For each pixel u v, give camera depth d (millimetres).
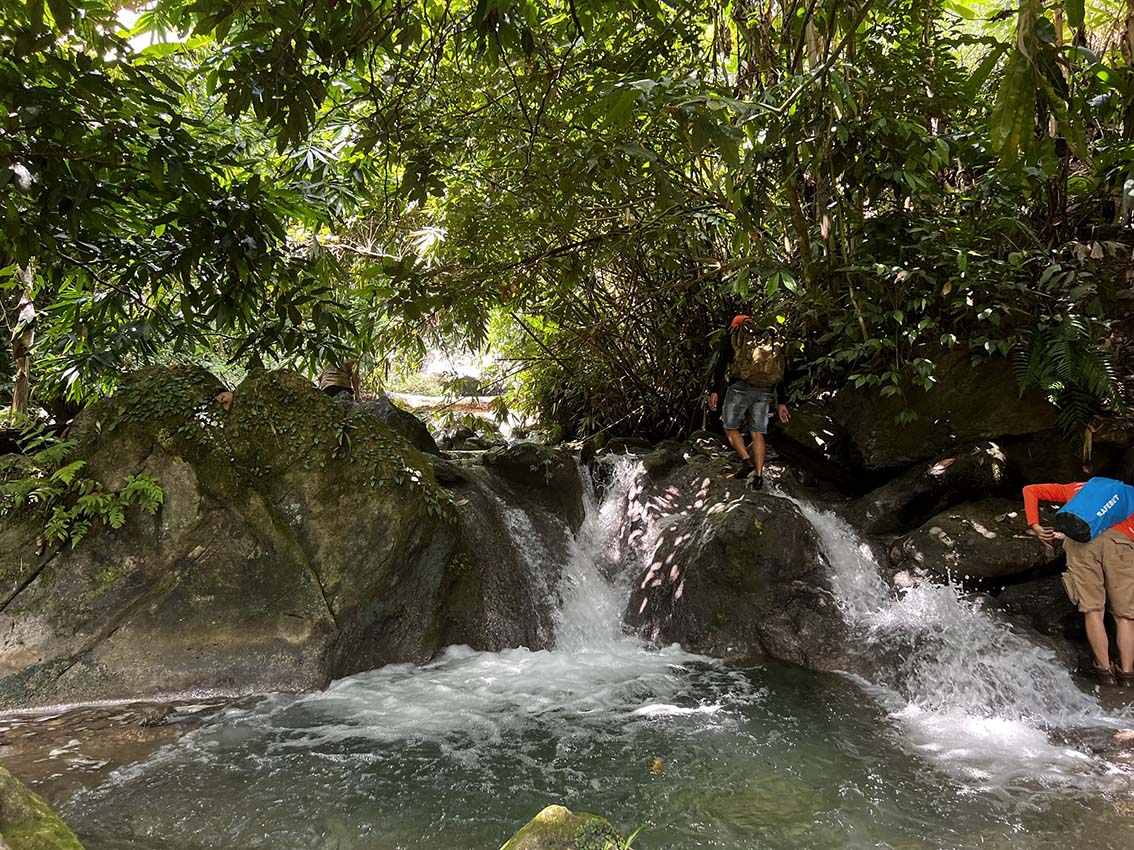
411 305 5789
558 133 5254
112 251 4711
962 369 6031
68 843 1911
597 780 3303
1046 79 2201
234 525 4672
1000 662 4375
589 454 8086
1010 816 2941
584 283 8133
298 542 4777
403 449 5301
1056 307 5598
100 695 4176
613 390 9578
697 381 8586
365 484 4934
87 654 4254
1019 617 4902
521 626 5570
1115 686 4363
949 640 4613
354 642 4828
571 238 6445
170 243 4773
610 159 4164
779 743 3695
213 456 4770
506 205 5867
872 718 4035
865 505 6234
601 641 5707
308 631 4566
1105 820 2891
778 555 5422
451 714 4109
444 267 6074
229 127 5523
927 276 5582
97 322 5234
